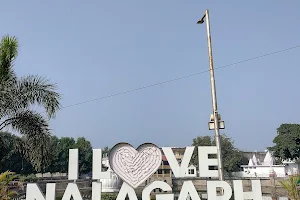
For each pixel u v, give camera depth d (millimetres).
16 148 13703
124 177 12344
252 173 74125
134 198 12117
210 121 13555
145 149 12594
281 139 67000
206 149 12961
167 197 12039
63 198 12273
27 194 12477
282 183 19500
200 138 72438
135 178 12320
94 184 12422
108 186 43344
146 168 12414
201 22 15406
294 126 67188
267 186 41031
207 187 12344
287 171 73750
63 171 77500
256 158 86000
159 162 12492
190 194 12273
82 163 84375
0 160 14445
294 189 18453
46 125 13609
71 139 83625
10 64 13953
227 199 12164
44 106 13422
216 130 13273
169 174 47812
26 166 62469
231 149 71938
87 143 87500
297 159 71250
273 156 76812
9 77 13766
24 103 13320
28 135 13391
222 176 12586
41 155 13453
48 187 12398
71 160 12586
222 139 72125
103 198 32562
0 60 13656
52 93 13656
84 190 28422
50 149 13953
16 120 13289
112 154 12570
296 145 65062
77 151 12672
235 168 71750
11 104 13195
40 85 13609
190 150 12828
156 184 12242
